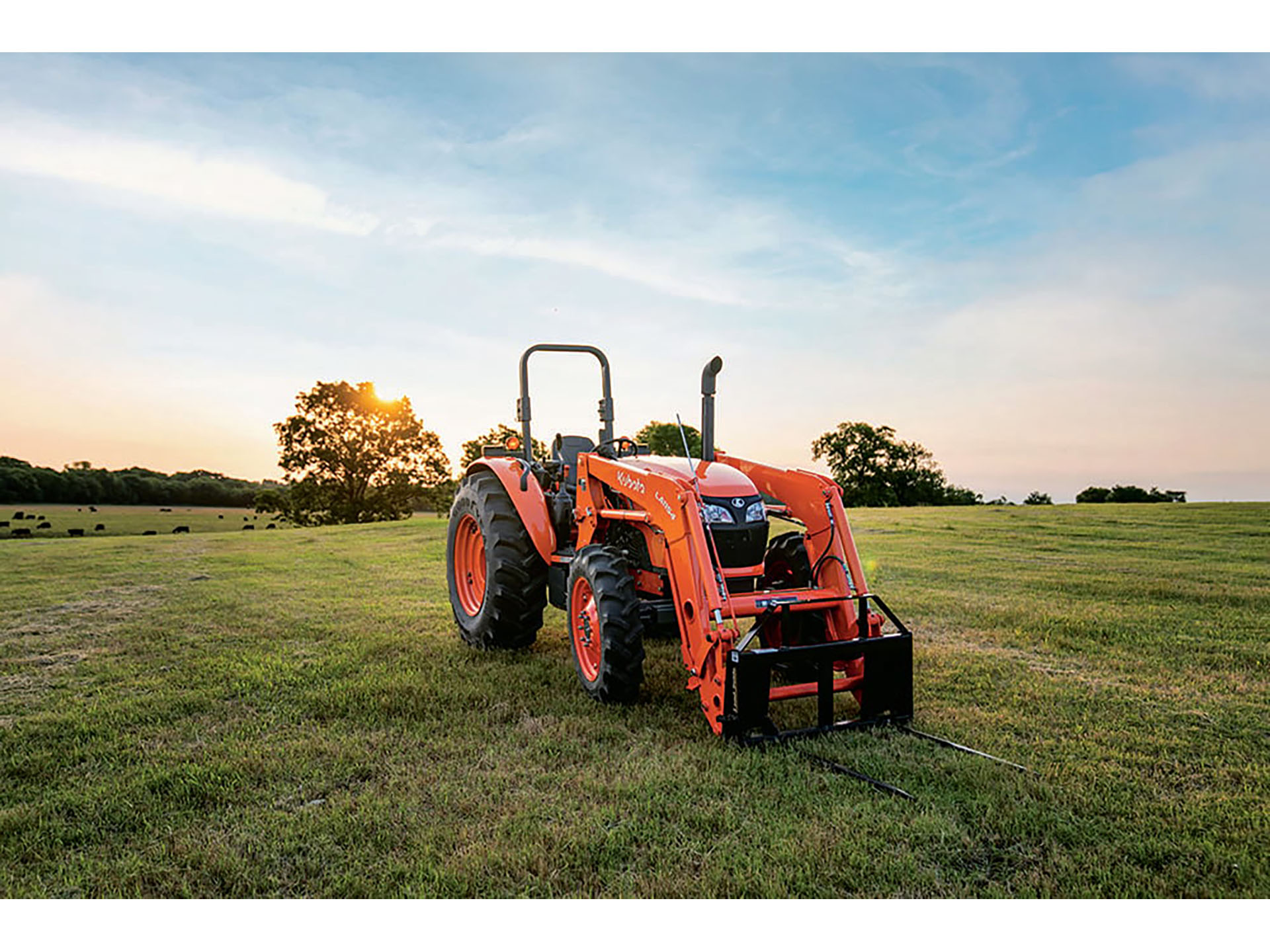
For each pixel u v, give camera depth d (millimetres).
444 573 11281
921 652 5402
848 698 4316
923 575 9406
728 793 3012
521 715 4043
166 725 4047
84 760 3574
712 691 3619
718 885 2387
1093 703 4234
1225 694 4449
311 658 5508
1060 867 2484
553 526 5426
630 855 2578
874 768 3240
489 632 5520
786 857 2527
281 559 13625
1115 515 19688
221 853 2586
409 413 44500
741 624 6137
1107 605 7281
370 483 43656
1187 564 10398
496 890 2371
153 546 16859
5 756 3629
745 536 4148
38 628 6918
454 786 3111
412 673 4863
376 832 2725
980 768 3230
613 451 5281
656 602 4395
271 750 3555
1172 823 2773
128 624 7012
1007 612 6820
